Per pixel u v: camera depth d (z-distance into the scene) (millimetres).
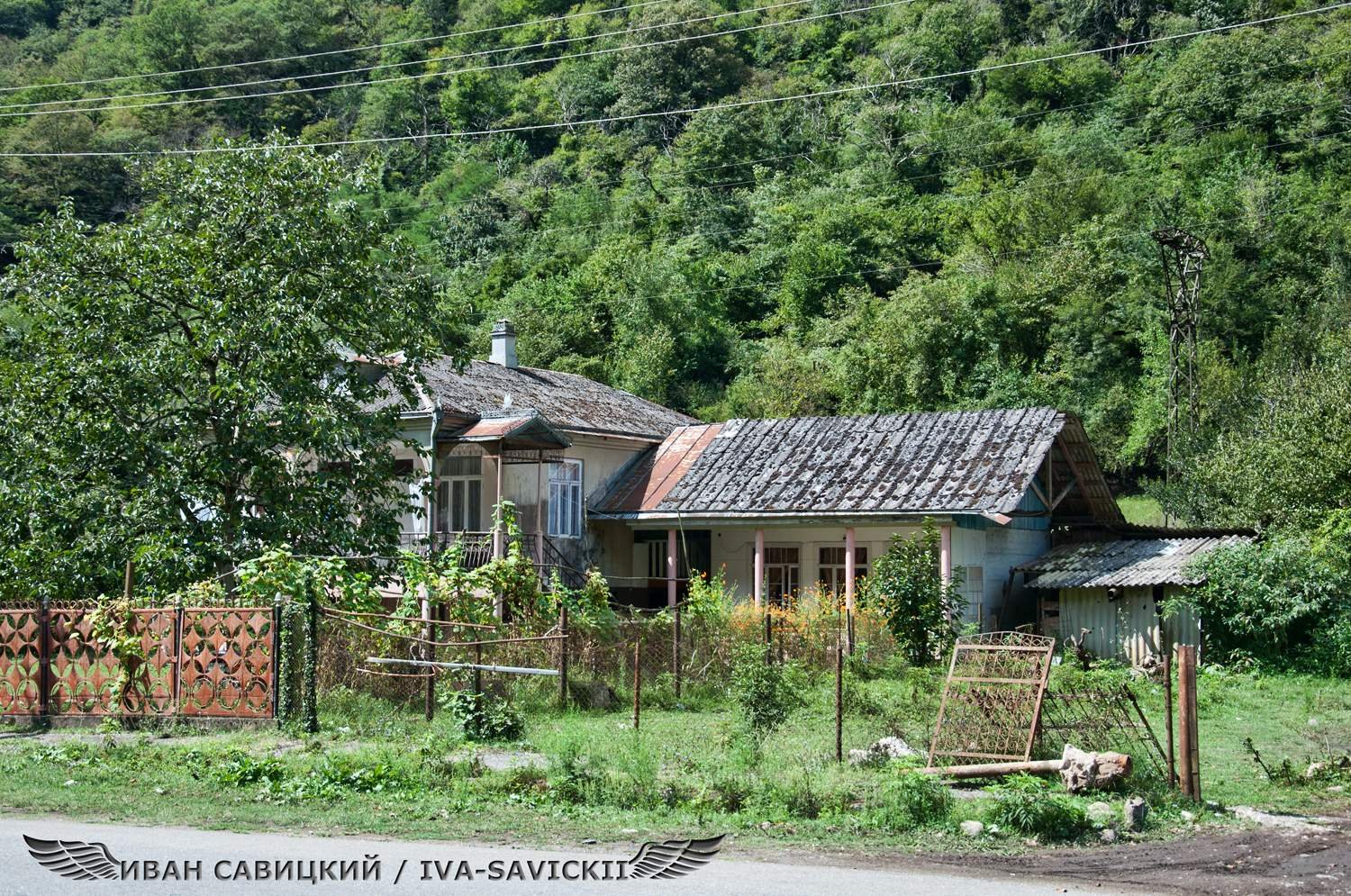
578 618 20438
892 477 30203
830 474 31203
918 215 71438
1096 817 11320
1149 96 79938
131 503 22141
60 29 119188
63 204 23344
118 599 19062
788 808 11859
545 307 67125
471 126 107375
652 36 104625
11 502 22078
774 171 83250
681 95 98250
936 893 8773
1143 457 51625
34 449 22125
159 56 105000
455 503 31672
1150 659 26781
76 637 17734
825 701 19188
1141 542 29641
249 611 16750
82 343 22375
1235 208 62875
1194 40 81938
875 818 11375
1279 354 49250
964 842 10695
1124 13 91812
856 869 9602
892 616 24719
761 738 15234
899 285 67000
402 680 18391
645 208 82312
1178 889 9156
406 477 24469
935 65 93062
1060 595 28703
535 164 96625
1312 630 25859
